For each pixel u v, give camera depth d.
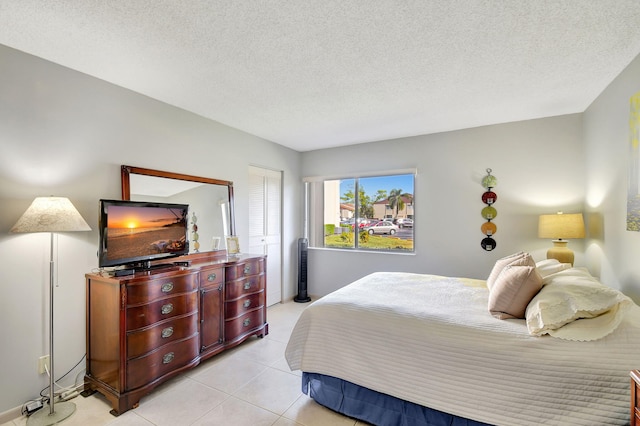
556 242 2.99
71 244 2.21
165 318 2.22
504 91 2.59
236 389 2.23
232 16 1.62
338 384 1.93
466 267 3.66
